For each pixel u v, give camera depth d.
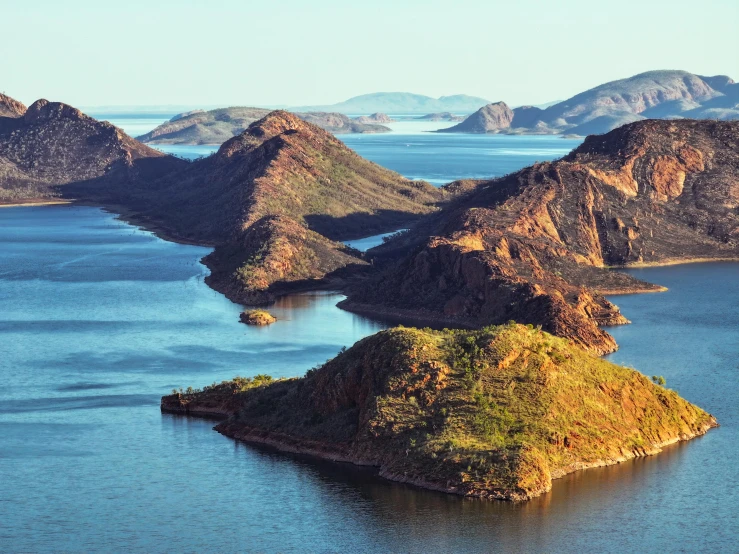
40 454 132.50
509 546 104.19
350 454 127.00
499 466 116.31
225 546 105.38
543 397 127.06
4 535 108.62
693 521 108.81
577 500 113.69
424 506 112.94
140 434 140.12
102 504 115.94
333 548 104.75
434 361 132.12
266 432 136.50
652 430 131.62
